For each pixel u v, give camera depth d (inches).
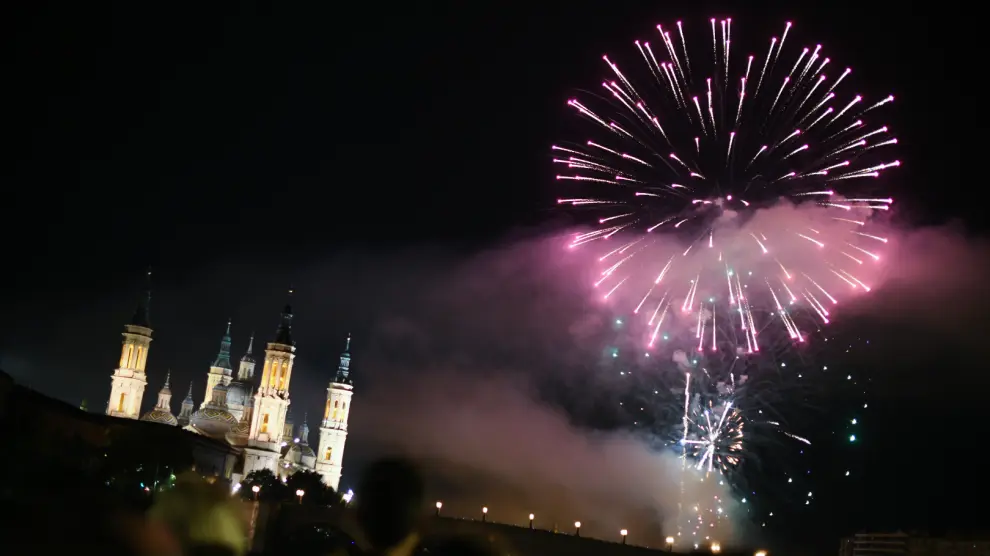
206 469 7224.4
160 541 706.8
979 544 3595.0
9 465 1953.7
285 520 2854.3
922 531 3934.5
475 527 3678.6
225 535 708.0
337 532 2851.9
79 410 4854.8
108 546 702.5
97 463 4156.0
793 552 4436.5
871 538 3983.8
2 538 1291.8
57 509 1327.5
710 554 1397.6
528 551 3710.6
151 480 4089.6
